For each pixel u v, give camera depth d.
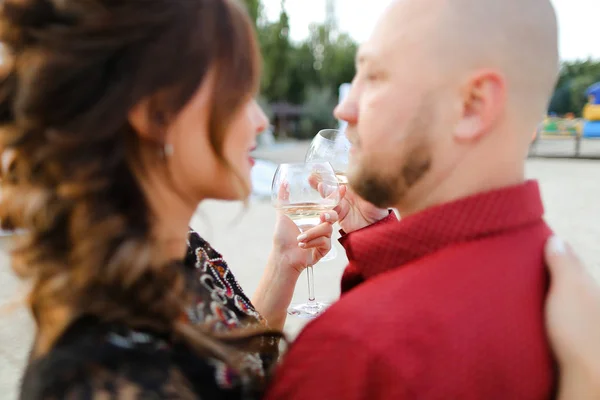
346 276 0.86
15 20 0.59
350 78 33.94
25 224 0.61
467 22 0.67
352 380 0.61
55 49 0.57
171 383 0.57
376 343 0.61
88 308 0.58
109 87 0.58
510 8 0.68
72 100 0.58
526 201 0.73
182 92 0.61
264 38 26.95
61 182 0.58
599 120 13.46
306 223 1.23
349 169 0.79
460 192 0.72
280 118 29.92
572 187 7.70
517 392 0.64
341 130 1.42
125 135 0.61
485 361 0.62
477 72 0.67
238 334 0.76
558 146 16.97
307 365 0.66
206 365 0.64
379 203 0.77
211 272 0.92
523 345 0.65
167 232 0.71
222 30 0.64
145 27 0.58
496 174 0.72
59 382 0.54
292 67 32.19
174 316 0.63
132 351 0.57
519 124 0.71
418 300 0.64
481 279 0.66
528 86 0.70
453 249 0.70
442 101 0.69
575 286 0.67
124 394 0.53
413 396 0.59
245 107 0.69
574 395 0.64
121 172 0.61
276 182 1.25
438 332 0.62
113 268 0.58
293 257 1.21
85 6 0.57
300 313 1.61
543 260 0.72
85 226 0.58
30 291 0.63
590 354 0.63
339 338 0.64
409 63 0.69
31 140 0.59
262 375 0.78
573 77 31.69
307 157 1.45
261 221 5.18
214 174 0.69
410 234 0.73
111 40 0.57
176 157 0.66
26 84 0.57
